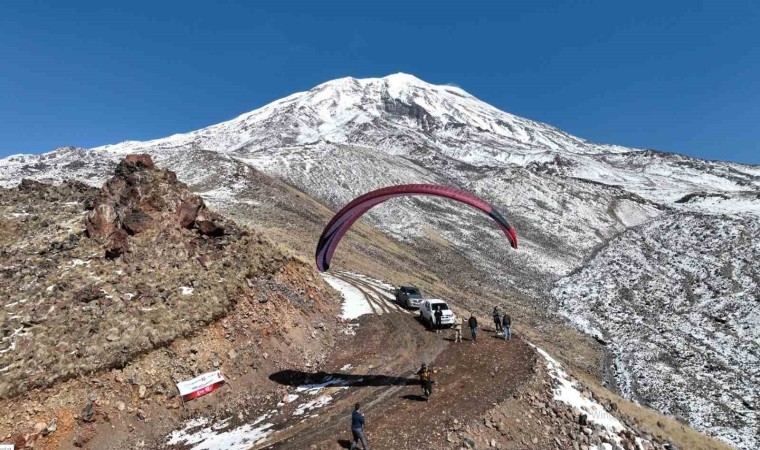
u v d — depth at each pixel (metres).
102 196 25.78
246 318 22.78
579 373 38.53
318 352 24.70
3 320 18.52
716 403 37.25
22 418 15.62
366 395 19.75
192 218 26.83
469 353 24.23
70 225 25.75
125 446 16.44
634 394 38.19
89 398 16.77
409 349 25.17
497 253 78.25
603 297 62.84
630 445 19.45
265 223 55.09
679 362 44.72
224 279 23.86
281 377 21.53
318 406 19.03
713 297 58.44
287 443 15.95
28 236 24.80
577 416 19.58
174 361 19.14
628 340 49.94
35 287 20.41
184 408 18.36
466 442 15.84
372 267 49.84
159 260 23.53
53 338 18.02
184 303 21.30
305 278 30.95
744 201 105.81
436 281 56.00
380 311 31.62
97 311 19.64
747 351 45.84
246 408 19.19
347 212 20.89
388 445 15.46
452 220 90.56
